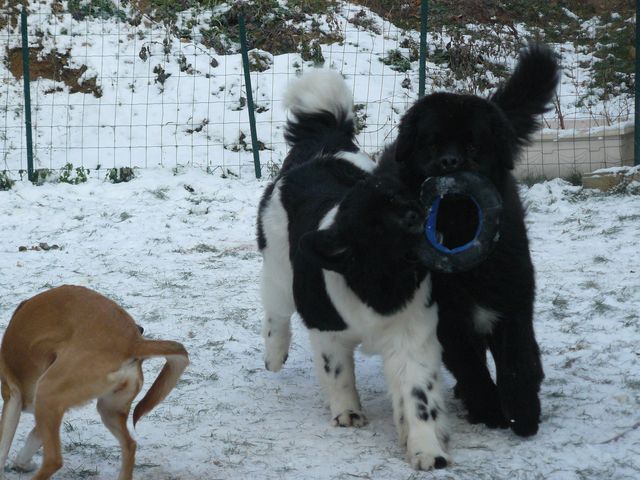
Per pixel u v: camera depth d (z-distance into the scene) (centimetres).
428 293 632
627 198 1426
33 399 549
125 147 1784
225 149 1789
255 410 709
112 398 536
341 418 675
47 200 1518
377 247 593
